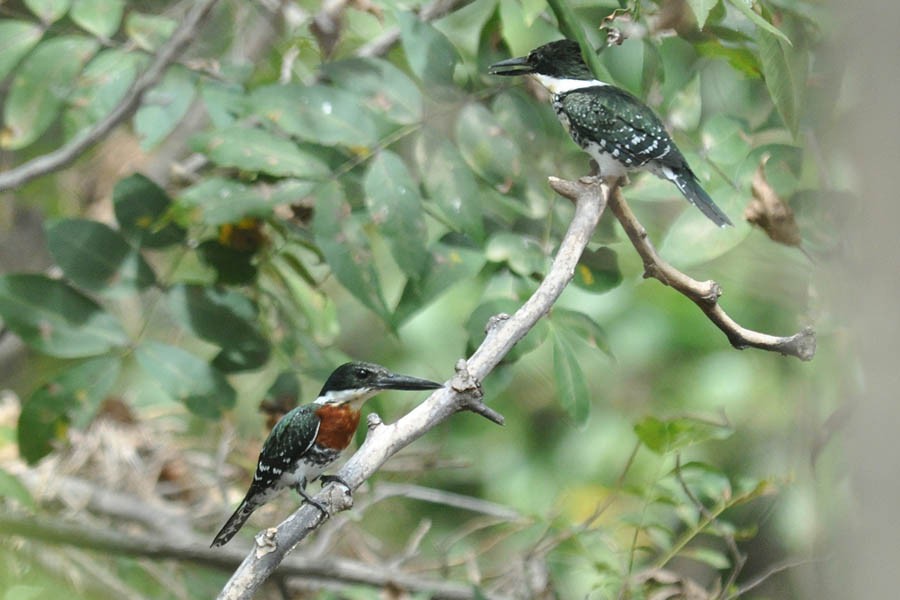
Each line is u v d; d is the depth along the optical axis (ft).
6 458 42.34
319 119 34.06
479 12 42.96
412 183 33.76
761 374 48.83
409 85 34.91
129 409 43.86
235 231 36.63
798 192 34.76
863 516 19.16
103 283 34.91
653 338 50.75
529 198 35.86
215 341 35.88
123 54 37.91
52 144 45.85
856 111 20.63
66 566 39.45
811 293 33.55
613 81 33.14
